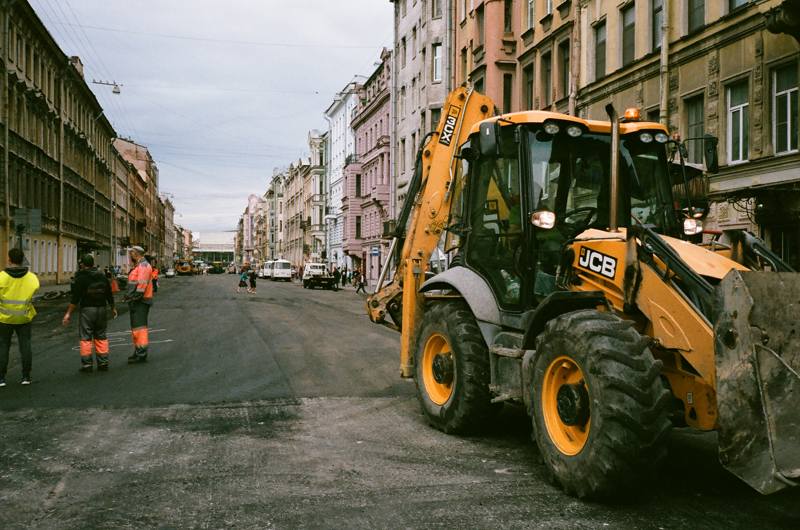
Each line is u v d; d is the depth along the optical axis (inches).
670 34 761.0
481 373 244.7
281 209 5285.4
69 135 2000.5
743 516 169.6
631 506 176.4
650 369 169.3
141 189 3944.4
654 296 181.3
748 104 659.4
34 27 1562.5
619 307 193.5
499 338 237.5
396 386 362.3
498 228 248.8
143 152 4345.5
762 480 145.1
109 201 2763.3
